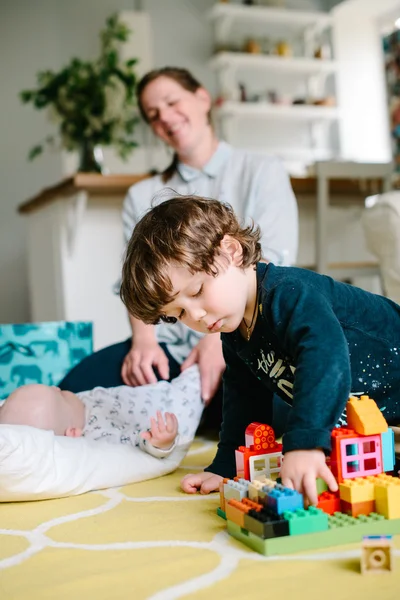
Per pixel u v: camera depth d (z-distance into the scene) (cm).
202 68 510
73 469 123
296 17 494
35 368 194
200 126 199
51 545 97
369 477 98
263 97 498
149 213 111
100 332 268
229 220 109
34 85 489
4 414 143
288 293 104
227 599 76
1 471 114
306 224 282
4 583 84
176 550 92
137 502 118
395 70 474
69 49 493
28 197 486
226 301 103
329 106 496
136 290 104
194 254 100
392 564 81
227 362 124
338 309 111
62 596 79
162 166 401
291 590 77
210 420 184
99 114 282
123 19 444
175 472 142
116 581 82
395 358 117
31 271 340
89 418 159
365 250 296
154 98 197
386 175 269
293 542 89
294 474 93
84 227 264
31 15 490
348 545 90
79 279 265
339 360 96
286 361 110
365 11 506
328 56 509
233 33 504
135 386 178
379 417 99
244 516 93
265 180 193
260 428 108
